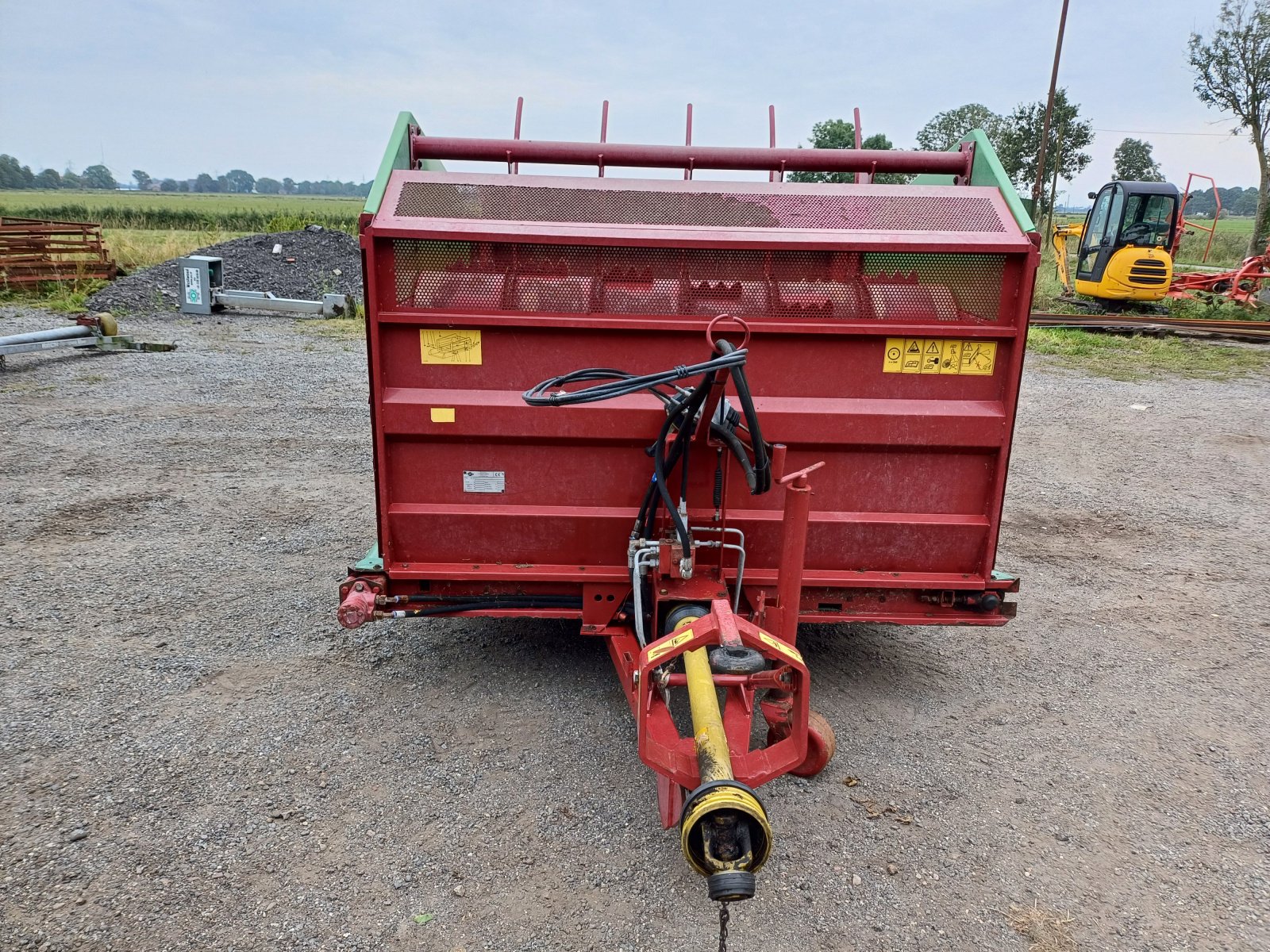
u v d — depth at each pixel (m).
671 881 2.87
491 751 3.56
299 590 5.07
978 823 3.23
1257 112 30.19
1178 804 3.39
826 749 3.31
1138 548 6.32
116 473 7.16
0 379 10.39
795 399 3.58
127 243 24.69
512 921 2.68
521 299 3.43
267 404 9.66
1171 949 2.65
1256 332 16.94
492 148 4.24
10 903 2.65
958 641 4.80
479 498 3.69
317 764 3.43
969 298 3.50
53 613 4.65
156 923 2.61
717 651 2.61
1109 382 12.62
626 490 3.70
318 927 2.62
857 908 2.78
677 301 3.46
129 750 3.46
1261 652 4.73
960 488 3.73
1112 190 19.80
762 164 4.34
